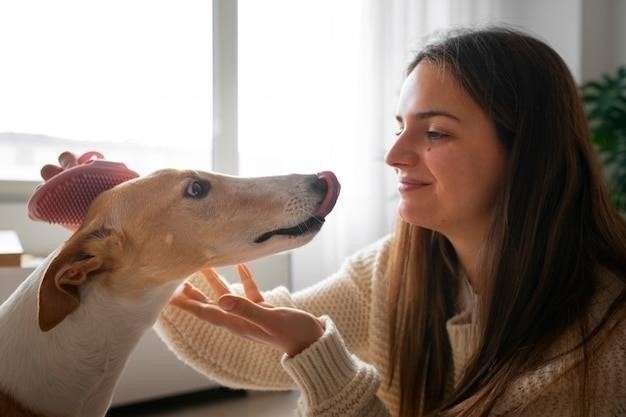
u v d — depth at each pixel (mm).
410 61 1038
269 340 881
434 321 1113
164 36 2119
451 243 1100
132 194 874
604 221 946
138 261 865
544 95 915
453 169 917
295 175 969
